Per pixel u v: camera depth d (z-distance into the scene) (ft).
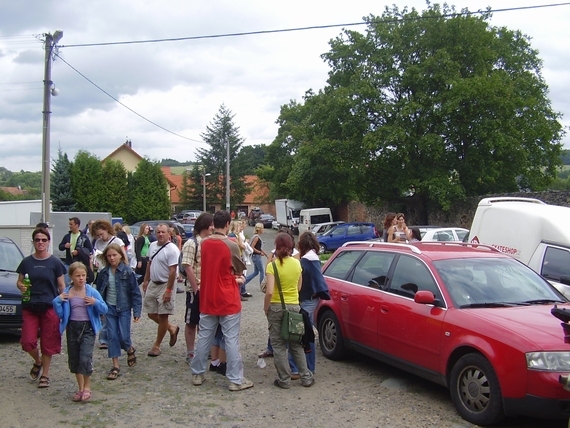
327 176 134.10
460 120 107.45
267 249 118.73
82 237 37.52
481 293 20.67
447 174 109.09
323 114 119.03
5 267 31.19
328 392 21.56
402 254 23.68
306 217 151.12
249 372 24.36
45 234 21.91
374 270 24.79
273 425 18.01
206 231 24.66
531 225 29.81
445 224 114.42
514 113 108.17
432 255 22.65
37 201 105.91
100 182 173.88
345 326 25.36
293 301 21.80
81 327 19.93
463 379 18.63
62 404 19.79
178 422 18.19
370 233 108.68
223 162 248.73
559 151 124.16
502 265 22.58
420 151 108.68
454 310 19.70
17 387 21.74
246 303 44.01
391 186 115.55
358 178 117.39
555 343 16.87
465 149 112.47
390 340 22.30
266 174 206.80
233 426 17.88
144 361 25.80
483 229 33.19
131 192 180.24
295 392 21.54
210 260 21.68
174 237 43.62
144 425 17.88
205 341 22.03
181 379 23.03
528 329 17.58
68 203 171.12
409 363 21.33
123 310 23.34
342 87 115.65
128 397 20.68
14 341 29.84
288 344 22.24
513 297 20.76
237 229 45.16
